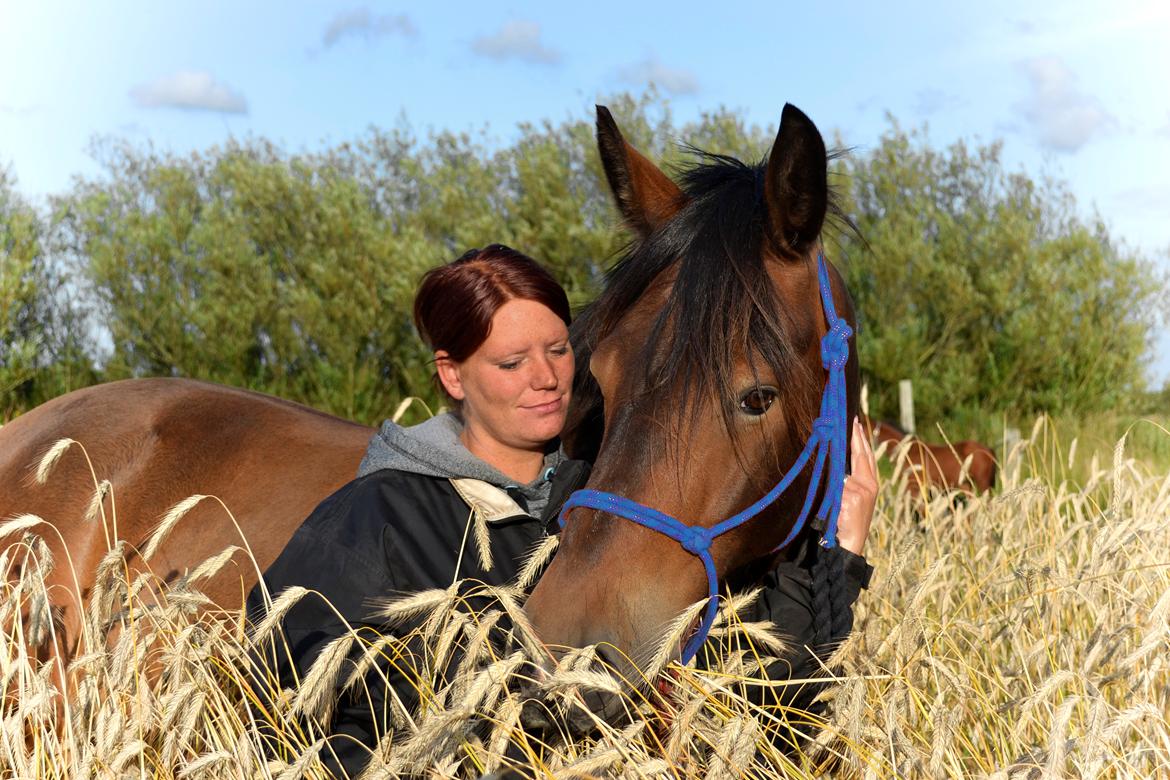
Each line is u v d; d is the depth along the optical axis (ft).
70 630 7.83
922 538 10.53
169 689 6.64
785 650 6.39
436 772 5.42
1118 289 42.88
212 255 41.50
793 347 6.01
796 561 7.07
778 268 6.30
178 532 8.33
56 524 8.18
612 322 6.31
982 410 42.24
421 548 6.19
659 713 5.65
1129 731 7.09
